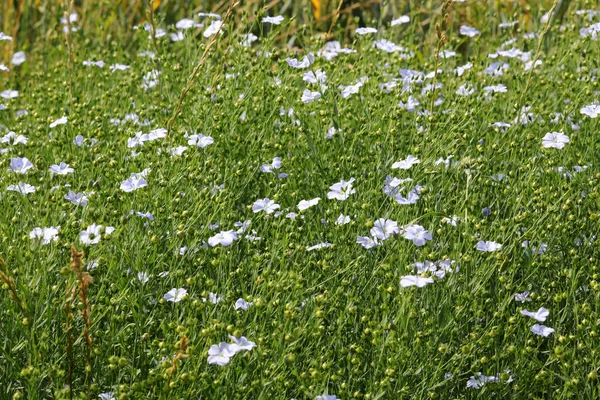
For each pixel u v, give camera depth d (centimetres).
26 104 556
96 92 562
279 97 457
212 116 454
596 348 306
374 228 348
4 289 320
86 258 329
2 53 738
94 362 321
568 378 300
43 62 683
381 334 317
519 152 430
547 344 343
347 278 348
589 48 564
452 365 314
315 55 512
